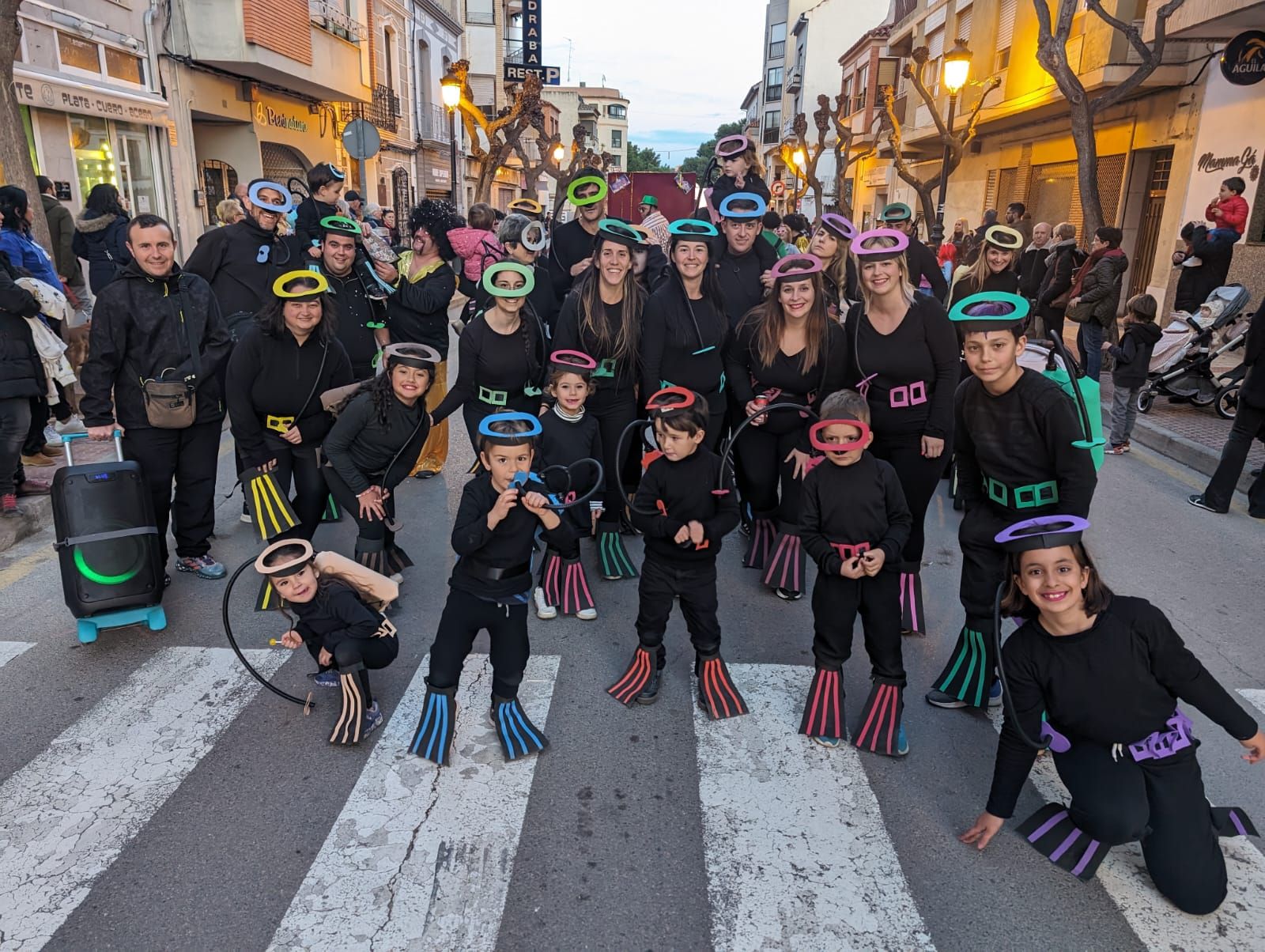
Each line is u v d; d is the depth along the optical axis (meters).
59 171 12.33
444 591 5.06
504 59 44.00
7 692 3.91
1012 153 20.84
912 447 4.43
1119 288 9.83
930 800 3.32
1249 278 11.94
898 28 28.75
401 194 28.91
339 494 4.60
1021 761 2.89
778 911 2.75
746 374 5.09
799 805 3.27
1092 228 12.00
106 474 4.25
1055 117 18.30
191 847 2.98
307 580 3.50
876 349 4.30
